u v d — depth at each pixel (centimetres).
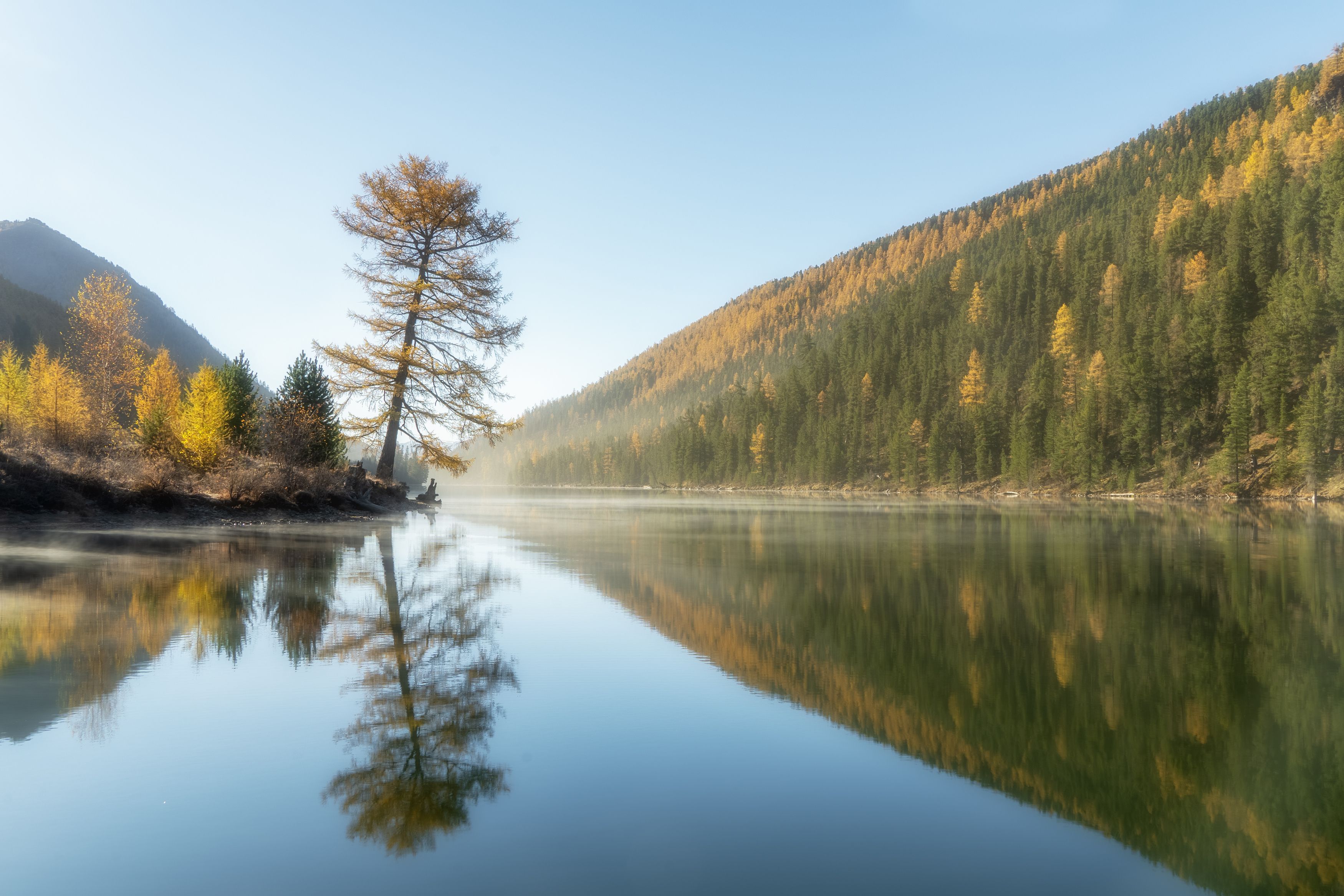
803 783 417
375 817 354
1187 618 944
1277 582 1289
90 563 1166
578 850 329
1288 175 13912
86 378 4534
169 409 2811
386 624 802
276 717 493
